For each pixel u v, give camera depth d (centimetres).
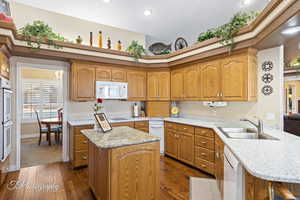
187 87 377
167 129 396
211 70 322
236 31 258
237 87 277
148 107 446
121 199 181
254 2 275
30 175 296
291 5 156
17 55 314
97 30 423
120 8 297
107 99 421
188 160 334
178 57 385
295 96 905
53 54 318
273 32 198
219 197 227
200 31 399
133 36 475
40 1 277
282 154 139
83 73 358
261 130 223
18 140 321
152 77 436
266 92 269
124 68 410
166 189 248
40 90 608
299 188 133
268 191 113
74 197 228
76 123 331
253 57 271
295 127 461
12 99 315
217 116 352
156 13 314
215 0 271
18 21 340
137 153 192
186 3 281
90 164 244
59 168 328
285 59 397
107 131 237
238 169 138
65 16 387
